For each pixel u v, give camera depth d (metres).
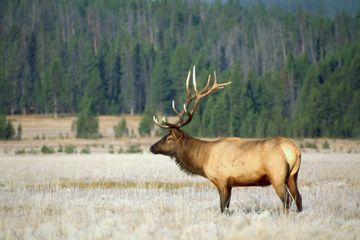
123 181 98.38
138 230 39.78
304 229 39.22
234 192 72.06
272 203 58.22
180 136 54.69
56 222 45.59
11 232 41.28
